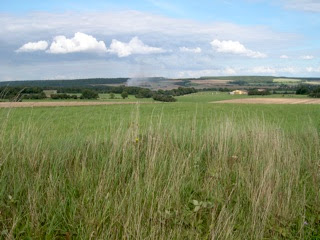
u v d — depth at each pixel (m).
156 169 4.76
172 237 3.46
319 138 7.45
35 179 4.01
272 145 6.01
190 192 4.52
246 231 3.79
